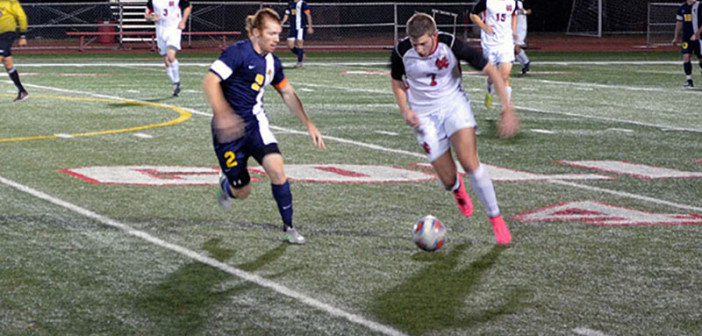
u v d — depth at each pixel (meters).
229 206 15.63
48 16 81.12
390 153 24.45
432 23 14.64
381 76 50.31
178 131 28.16
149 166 22.02
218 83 14.02
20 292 12.47
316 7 84.88
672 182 20.69
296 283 12.97
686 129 29.73
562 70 55.41
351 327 11.19
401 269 13.70
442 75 15.05
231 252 14.55
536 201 18.58
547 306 12.03
